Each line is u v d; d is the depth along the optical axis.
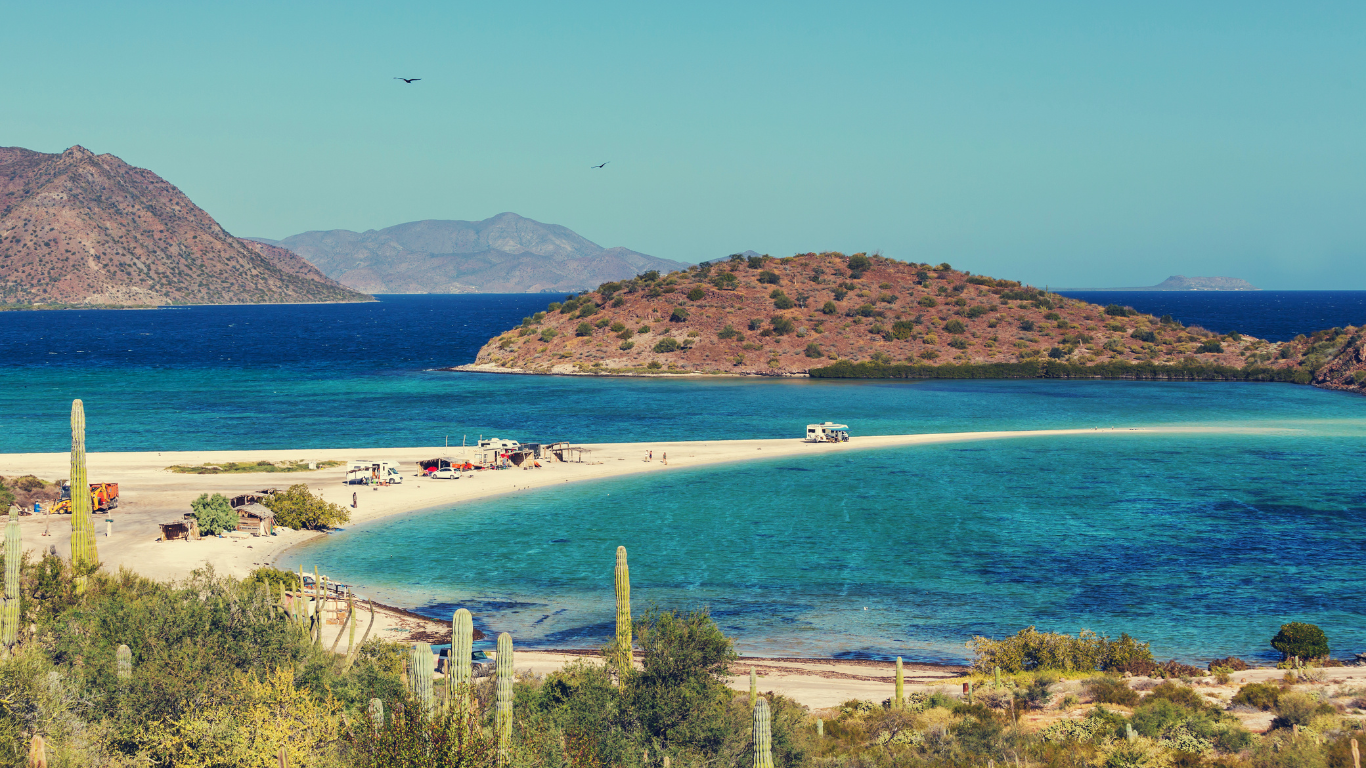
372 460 88.06
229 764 19.02
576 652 40.53
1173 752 23.78
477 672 34.41
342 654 35.84
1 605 27.86
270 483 77.62
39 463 83.38
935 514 68.56
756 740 19.05
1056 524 65.00
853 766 23.91
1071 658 37.34
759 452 95.38
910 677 37.16
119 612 25.12
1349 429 108.62
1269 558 55.75
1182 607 46.97
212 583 27.97
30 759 17.25
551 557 57.78
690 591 50.84
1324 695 29.52
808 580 52.62
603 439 104.94
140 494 71.75
